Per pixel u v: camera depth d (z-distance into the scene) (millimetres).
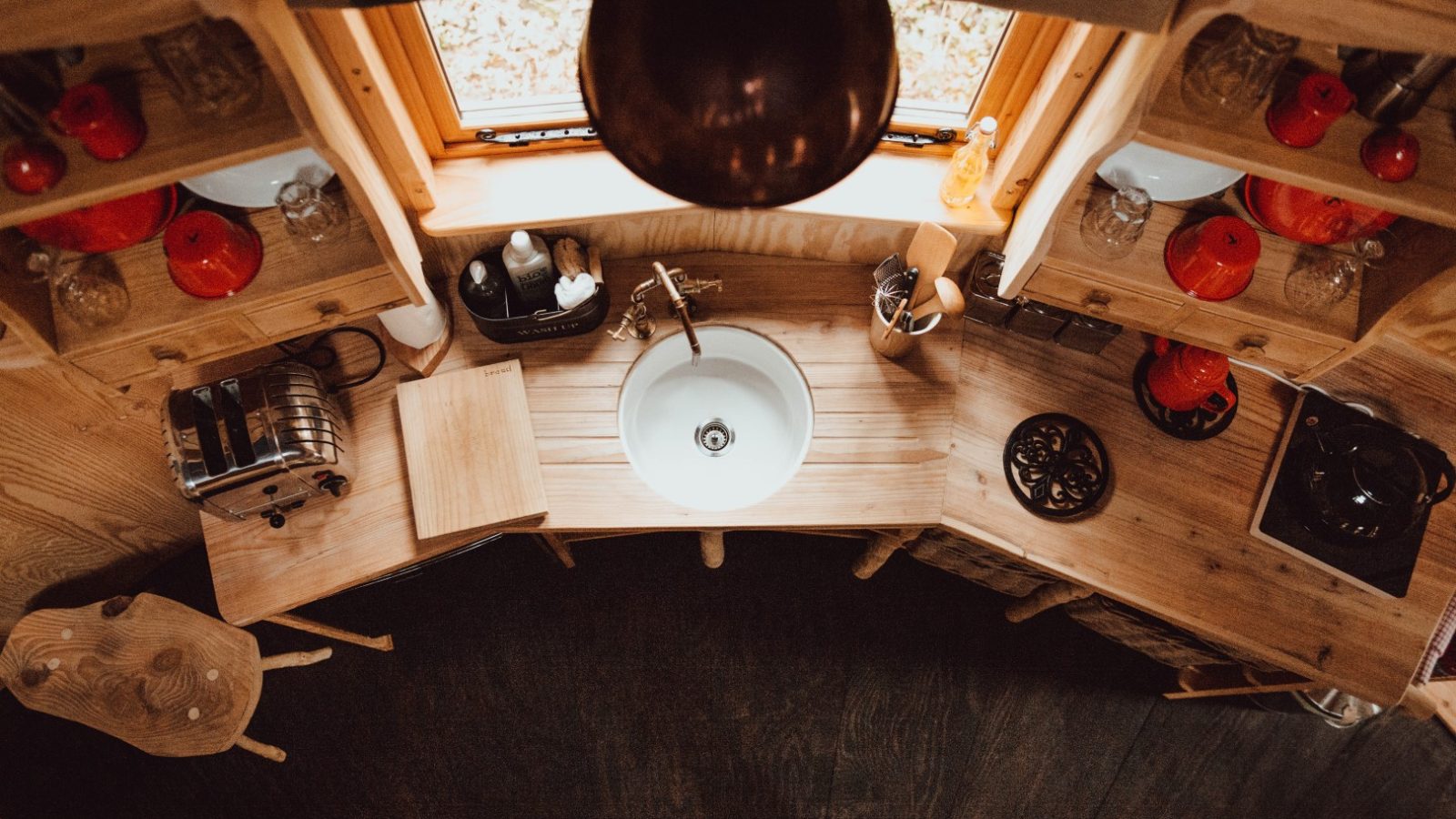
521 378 1970
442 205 1718
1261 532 1944
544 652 2734
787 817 2611
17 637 2152
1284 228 1521
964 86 1678
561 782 2625
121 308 1447
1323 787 2703
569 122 1723
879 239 2002
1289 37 1177
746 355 2203
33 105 1167
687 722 2684
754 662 2744
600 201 1720
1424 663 1999
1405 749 2736
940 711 2719
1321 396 1996
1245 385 2043
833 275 2123
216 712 2139
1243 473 1996
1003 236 1865
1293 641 1901
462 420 1930
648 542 2854
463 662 2721
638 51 724
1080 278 1575
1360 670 1889
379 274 1523
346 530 1912
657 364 2182
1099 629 2578
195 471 1701
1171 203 1585
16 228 1361
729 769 2646
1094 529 1946
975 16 1548
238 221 1517
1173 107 1241
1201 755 2715
